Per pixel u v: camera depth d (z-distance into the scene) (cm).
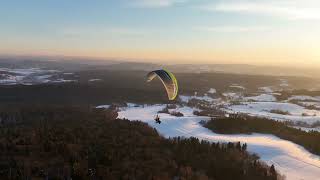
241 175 6162
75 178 5038
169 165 5991
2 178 4825
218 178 6009
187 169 5847
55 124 9312
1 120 10244
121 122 10006
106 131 8412
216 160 6675
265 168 6731
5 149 6253
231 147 7988
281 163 7788
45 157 5897
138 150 6725
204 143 7888
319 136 10381
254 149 8819
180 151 7006
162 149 7050
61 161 5694
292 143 9931
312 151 8988
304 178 6906
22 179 4831
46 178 4944
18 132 7925
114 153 6206
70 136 7394
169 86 3612
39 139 7038
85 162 5644
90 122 9825
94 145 6794
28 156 5912
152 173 5481
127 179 5100
